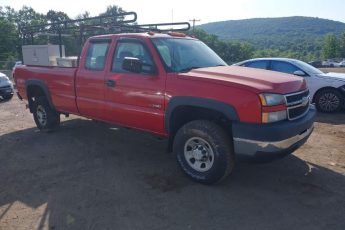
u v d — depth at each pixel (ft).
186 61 16.47
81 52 19.63
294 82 14.39
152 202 13.29
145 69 15.90
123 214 12.46
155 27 22.79
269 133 12.64
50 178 15.81
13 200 13.80
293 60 32.53
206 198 13.53
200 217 12.17
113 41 17.93
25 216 12.53
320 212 12.41
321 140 21.29
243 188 14.37
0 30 190.80
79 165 17.35
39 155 19.06
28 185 15.14
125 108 16.98
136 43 16.76
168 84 15.05
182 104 14.48
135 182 15.16
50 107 22.89
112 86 17.43
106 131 23.67
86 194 14.08
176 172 16.20
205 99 13.78
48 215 12.55
